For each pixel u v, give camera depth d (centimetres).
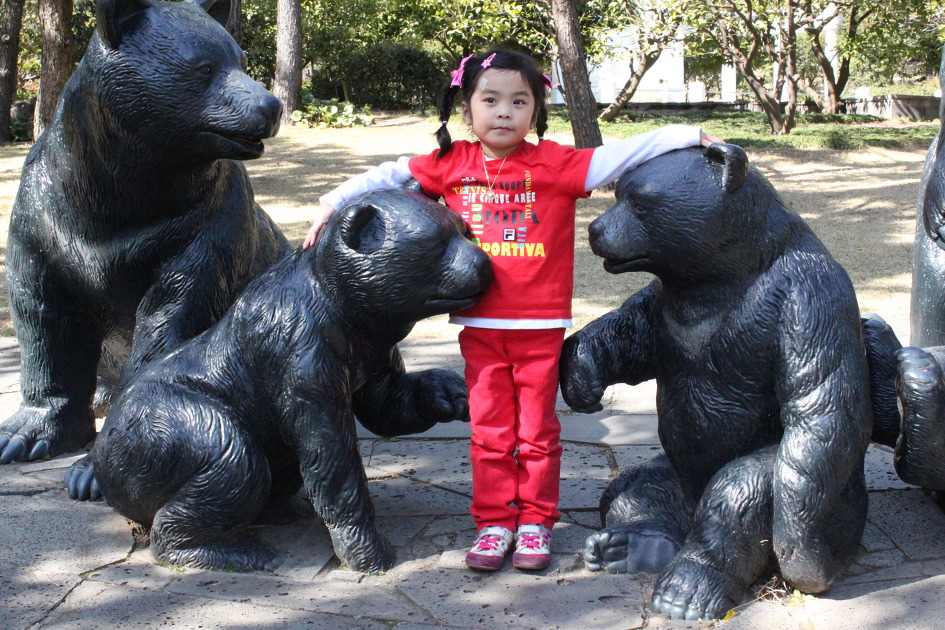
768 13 1605
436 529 336
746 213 275
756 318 280
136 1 321
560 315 309
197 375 308
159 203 348
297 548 321
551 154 308
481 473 312
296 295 298
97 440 312
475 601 280
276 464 322
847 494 290
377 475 392
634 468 333
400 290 285
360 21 2436
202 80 321
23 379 411
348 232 282
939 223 341
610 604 277
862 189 1173
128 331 386
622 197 287
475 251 287
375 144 1520
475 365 313
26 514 346
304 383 293
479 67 305
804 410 272
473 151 316
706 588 269
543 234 307
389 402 357
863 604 273
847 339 277
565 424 455
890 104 2194
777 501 272
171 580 294
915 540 323
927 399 283
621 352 311
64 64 1248
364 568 301
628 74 2591
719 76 2934
